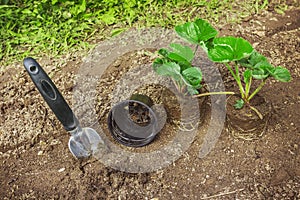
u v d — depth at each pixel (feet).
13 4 4.17
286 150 3.24
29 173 3.24
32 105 3.52
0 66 3.76
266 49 3.75
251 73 3.01
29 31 3.96
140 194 3.14
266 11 4.03
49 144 3.35
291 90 3.50
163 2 4.11
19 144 3.36
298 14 4.00
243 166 3.20
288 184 3.12
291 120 3.36
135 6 4.09
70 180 3.19
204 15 4.01
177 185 3.16
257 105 3.20
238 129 3.23
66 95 3.54
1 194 3.16
